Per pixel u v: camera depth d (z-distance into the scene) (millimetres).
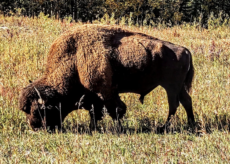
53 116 6906
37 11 31234
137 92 7359
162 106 8344
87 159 5434
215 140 6246
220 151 5691
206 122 7281
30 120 6809
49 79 6914
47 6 32188
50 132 6848
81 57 6742
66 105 7023
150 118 7777
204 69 11180
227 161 5328
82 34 6887
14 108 7660
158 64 7016
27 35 14398
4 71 10250
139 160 5410
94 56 6715
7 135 6504
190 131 6992
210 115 7691
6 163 5305
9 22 17500
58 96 6863
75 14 33500
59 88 6848
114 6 33656
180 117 7773
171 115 7266
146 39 7145
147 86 7230
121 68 6941
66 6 33062
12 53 11641
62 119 7102
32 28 16469
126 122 7582
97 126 7152
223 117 7504
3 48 12359
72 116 7598
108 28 7129
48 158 5398
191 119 7395
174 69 7051
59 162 5301
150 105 8586
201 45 14352
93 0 34125
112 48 6926
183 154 5637
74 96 6984
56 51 6914
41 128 6816
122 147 5879
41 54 12109
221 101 8281
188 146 6023
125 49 6957
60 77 6832
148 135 6781
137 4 34156
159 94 9148
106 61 6734
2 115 7344
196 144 6184
